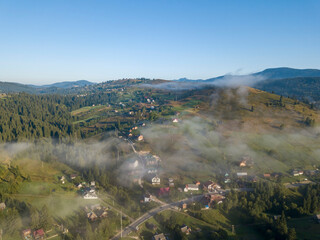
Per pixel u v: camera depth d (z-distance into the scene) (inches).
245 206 4512.8
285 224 3831.2
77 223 3826.3
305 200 4485.7
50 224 3683.6
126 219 4028.1
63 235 3540.8
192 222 4131.4
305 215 4402.1
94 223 3875.5
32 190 4724.4
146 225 3946.9
